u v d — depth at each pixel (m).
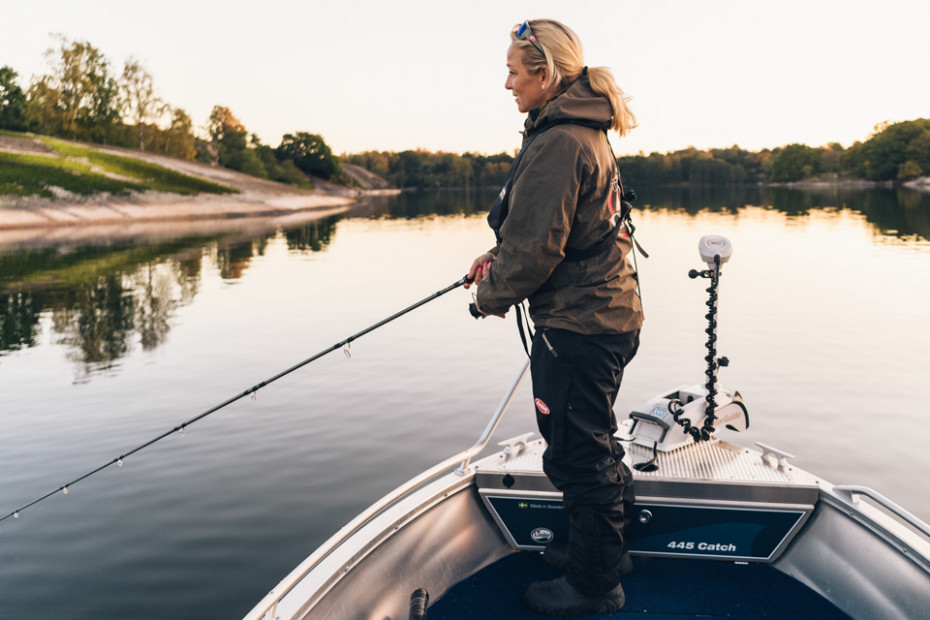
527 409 6.66
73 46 85.25
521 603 1.98
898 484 4.83
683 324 9.95
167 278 17.12
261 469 5.41
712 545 2.12
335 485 5.09
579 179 1.55
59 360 8.95
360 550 1.81
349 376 7.92
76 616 3.54
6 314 12.47
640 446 2.25
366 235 31.12
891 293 12.27
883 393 6.73
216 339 10.00
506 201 1.70
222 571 3.95
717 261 2.12
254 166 99.88
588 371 1.68
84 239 30.94
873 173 111.94
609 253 1.66
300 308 12.41
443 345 9.37
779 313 10.66
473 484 2.27
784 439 5.67
